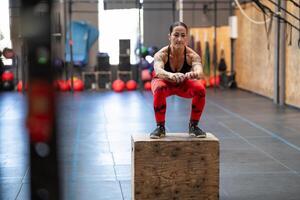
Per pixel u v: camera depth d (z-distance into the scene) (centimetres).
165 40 1305
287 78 910
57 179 89
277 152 518
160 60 317
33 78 86
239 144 563
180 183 313
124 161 477
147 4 1291
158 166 311
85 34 1252
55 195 89
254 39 1119
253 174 426
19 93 1129
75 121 738
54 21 90
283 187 385
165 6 1300
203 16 1312
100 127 685
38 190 88
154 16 1298
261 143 568
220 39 1259
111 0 1266
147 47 1286
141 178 311
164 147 309
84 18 1276
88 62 1286
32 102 86
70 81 1141
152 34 1302
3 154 511
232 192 371
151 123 721
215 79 1215
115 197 359
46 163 88
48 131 87
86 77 1249
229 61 1272
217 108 887
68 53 1198
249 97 1064
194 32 1252
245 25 1194
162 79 314
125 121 741
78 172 430
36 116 86
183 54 320
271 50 998
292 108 878
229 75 1270
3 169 441
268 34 989
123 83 1217
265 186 388
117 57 1292
